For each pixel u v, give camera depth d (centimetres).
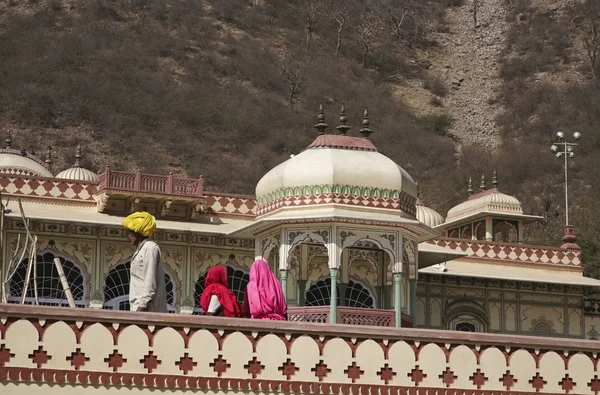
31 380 1302
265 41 10262
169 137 8188
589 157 8162
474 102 10338
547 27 11325
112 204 3041
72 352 1323
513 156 8300
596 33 10444
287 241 2352
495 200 4041
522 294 3466
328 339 1433
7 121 7900
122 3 9938
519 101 9875
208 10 10462
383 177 2364
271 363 1398
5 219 2795
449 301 3372
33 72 8462
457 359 1486
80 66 8750
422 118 9644
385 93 10012
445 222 4216
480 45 11506
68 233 2870
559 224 7100
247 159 8225
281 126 8775
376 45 10925
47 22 9431
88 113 8144
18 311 1312
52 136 7862
